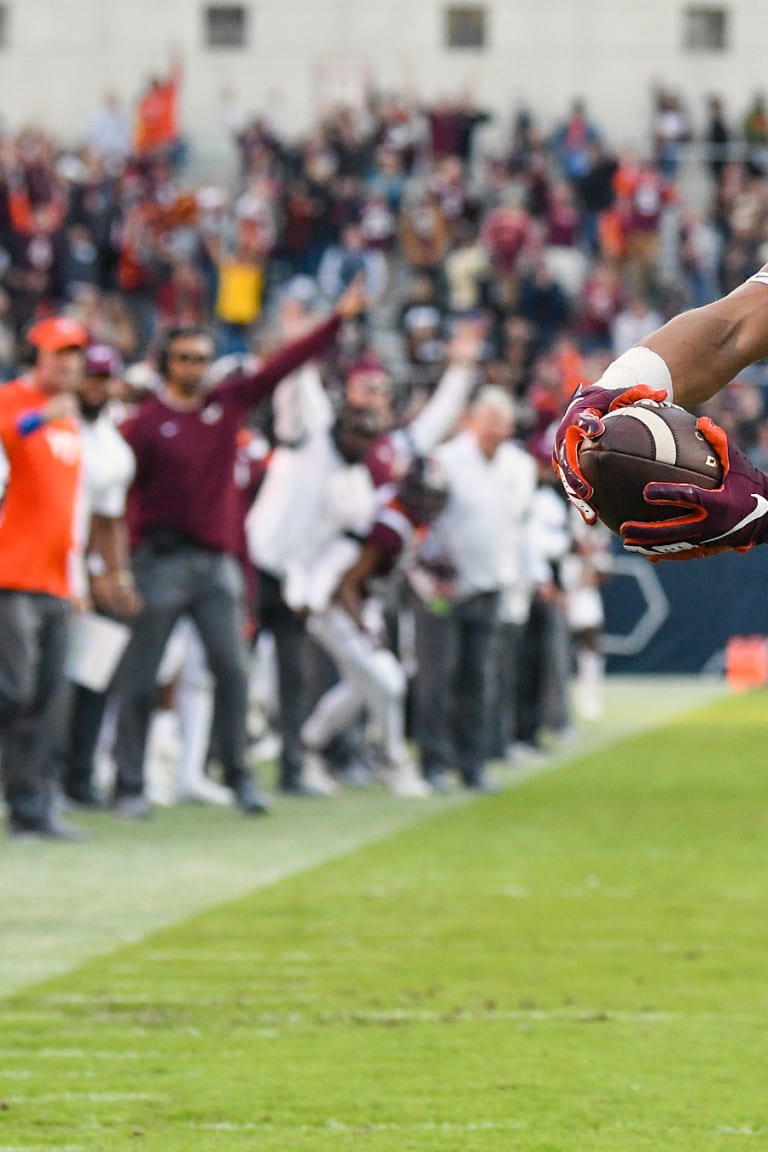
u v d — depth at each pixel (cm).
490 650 4244
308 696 4353
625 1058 1792
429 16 12444
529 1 12450
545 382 7962
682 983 2138
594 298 9381
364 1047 1836
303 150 10381
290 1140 1509
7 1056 1800
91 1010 2000
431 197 9762
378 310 9712
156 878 2911
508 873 2970
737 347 944
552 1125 1555
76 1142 1504
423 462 4000
